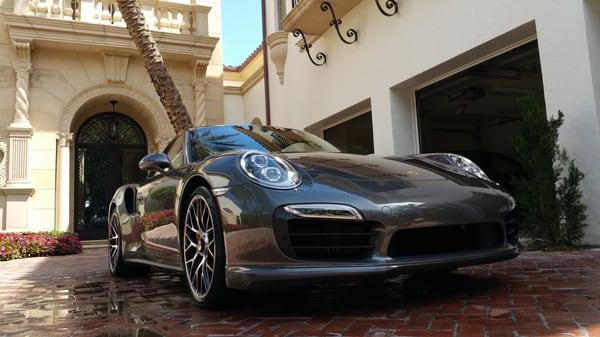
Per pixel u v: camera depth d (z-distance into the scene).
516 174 5.04
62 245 8.14
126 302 3.04
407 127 6.73
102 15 10.55
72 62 10.38
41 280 4.49
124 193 4.31
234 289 2.44
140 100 10.87
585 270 3.01
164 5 11.30
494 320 2.00
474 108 5.66
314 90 8.66
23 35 9.65
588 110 4.07
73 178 10.83
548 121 4.13
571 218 3.98
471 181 2.70
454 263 2.27
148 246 3.55
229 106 12.98
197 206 2.65
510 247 2.55
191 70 11.57
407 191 2.35
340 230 2.20
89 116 11.40
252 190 2.26
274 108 10.40
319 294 2.81
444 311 2.21
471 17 5.32
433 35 5.88
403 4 6.41
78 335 2.21
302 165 2.60
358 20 7.39
